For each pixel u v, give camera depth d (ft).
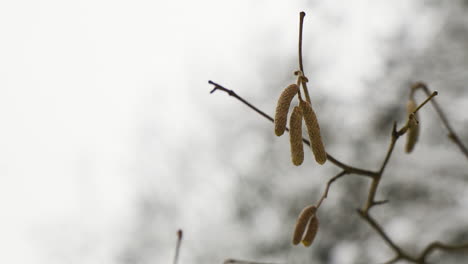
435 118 23.90
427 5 26.58
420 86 9.50
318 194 26.48
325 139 27.32
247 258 27.22
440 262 22.13
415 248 23.02
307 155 27.12
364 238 24.63
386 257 23.71
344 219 25.32
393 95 26.76
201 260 27.91
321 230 25.70
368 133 26.73
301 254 25.96
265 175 28.32
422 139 24.20
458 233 22.68
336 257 25.12
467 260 21.56
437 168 23.94
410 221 23.90
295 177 27.48
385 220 24.39
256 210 28.19
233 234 28.14
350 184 25.75
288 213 27.22
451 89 24.80
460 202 23.35
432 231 23.16
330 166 26.50
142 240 29.40
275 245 26.94
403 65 26.78
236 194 28.73
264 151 28.84
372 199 8.78
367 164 25.77
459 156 23.30
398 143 25.22
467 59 25.16
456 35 25.79
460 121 23.72
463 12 25.71
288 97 6.11
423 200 24.12
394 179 24.82
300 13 6.24
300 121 6.03
